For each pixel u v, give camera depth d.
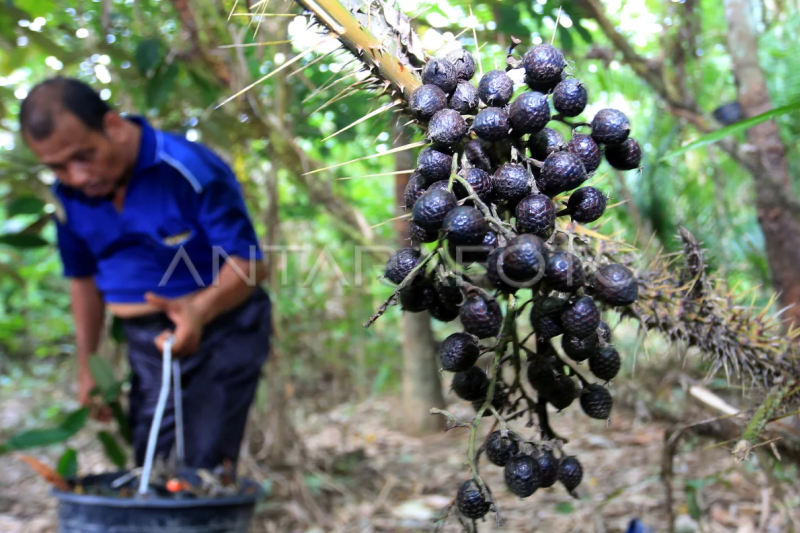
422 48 0.96
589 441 3.51
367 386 5.34
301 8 0.96
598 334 0.87
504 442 0.88
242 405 2.59
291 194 4.31
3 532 2.83
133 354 2.61
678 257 1.39
